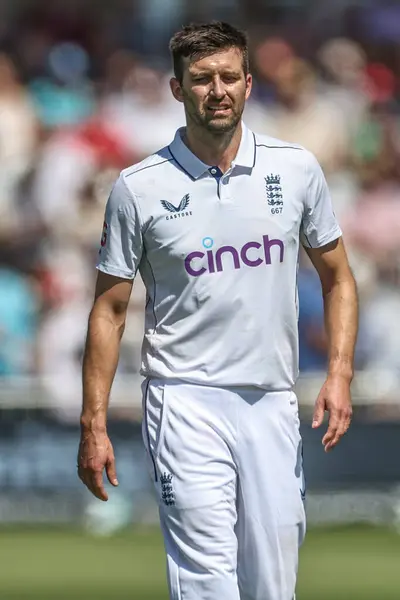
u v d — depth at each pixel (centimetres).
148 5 4672
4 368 3656
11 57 4556
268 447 1748
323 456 3547
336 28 4622
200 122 1689
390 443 3569
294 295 1753
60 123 4275
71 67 4547
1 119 4178
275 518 1748
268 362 1736
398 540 3291
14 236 3984
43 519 3506
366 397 3588
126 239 1736
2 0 4675
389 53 4566
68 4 4697
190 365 1739
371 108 4409
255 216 1719
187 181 1720
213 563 1702
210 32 1688
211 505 1709
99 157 4128
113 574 2802
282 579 1772
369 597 2542
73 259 3934
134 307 3659
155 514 3494
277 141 1770
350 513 3538
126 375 3594
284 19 4641
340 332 1775
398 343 3797
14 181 4094
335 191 4147
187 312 1731
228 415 1736
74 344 3712
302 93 4303
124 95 4366
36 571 2836
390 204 4144
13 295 3769
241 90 1697
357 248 4022
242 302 1720
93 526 3466
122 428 3550
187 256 1714
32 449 3538
